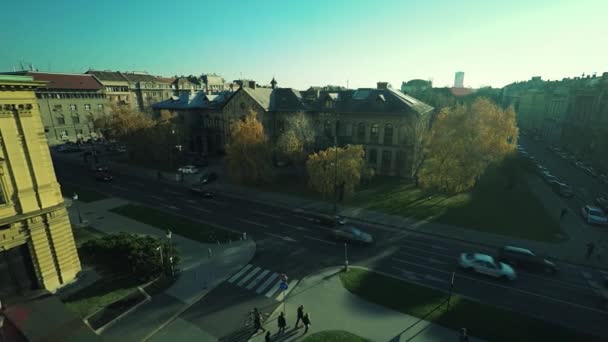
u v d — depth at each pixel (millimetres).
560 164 61938
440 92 115750
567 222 33500
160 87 122562
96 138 90500
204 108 68125
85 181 51250
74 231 31562
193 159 64312
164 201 41344
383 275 23828
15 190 19891
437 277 23547
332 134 56000
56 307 18250
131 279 22953
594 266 25172
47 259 21672
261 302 20875
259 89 61312
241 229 32469
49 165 21516
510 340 17203
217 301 20969
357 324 18703
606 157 56250
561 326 18312
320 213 36656
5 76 18609
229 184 48719
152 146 59000
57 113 84312
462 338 16328
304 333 18000
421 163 46188
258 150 45156
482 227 32188
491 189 44188
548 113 91875
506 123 41031
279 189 45656
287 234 31266
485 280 23156
